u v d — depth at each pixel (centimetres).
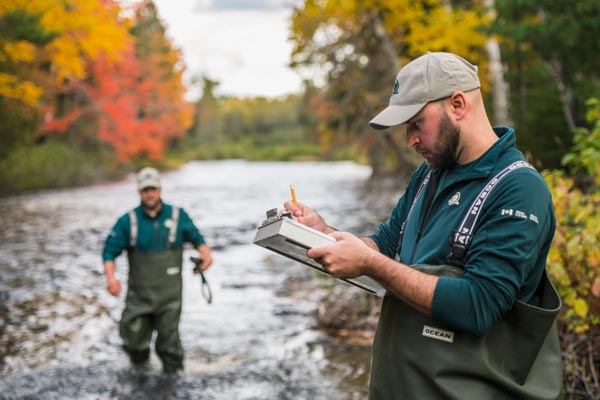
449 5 1891
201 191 2839
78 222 1645
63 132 3609
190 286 894
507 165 189
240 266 1035
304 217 234
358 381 529
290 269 1002
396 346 194
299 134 10900
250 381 535
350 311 684
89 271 1002
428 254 196
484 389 184
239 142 11288
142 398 503
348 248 183
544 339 187
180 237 566
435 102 189
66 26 2005
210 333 668
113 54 2244
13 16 1719
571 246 353
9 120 2620
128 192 2775
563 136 1113
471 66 195
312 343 628
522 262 179
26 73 2581
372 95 2047
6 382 535
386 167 2275
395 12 1856
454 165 197
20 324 710
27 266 1039
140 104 4253
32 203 2209
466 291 177
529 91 1502
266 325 693
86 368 568
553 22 1059
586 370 369
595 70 1112
